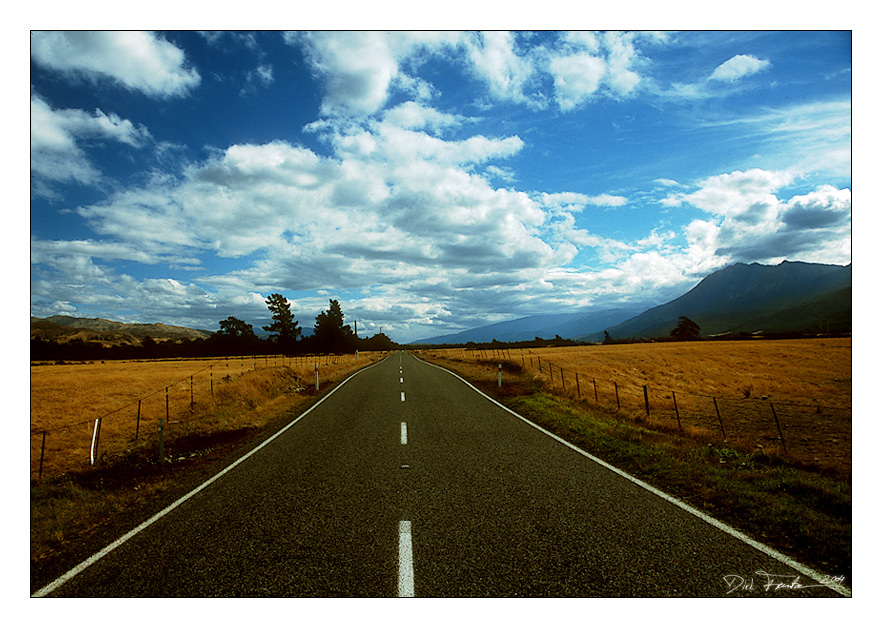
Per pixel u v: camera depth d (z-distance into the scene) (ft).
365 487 21.01
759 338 323.16
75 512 18.85
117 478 25.84
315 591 11.86
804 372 122.93
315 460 26.68
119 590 12.25
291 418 43.73
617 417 45.16
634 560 13.20
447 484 21.17
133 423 50.60
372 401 53.67
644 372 124.36
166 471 26.48
